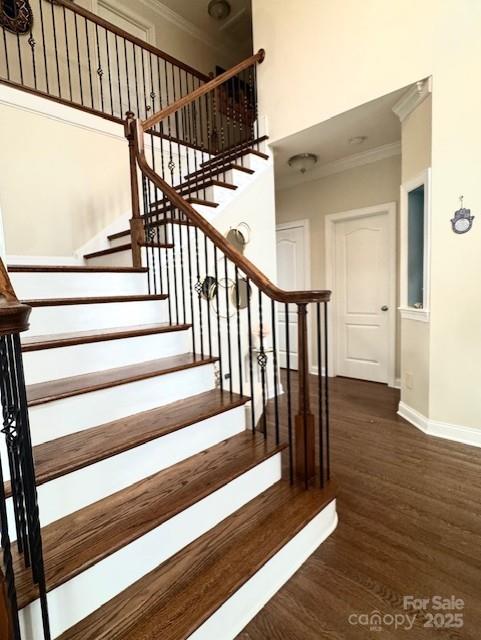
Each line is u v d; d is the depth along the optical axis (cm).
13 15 339
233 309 322
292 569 144
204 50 523
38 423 141
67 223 320
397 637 118
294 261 474
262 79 353
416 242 296
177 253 279
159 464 156
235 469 157
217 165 364
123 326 226
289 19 326
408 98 271
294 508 157
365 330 421
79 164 326
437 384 265
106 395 162
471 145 236
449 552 153
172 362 203
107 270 239
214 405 184
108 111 420
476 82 231
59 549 111
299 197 462
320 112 311
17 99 287
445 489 198
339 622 123
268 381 354
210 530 144
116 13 429
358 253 420
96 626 105
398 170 374
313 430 177
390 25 264
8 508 114
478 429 249
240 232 329
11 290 84
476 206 237
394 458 233
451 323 254
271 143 352
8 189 287
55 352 168
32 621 97
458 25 235
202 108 505
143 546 122
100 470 135
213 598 114
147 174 245
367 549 156
